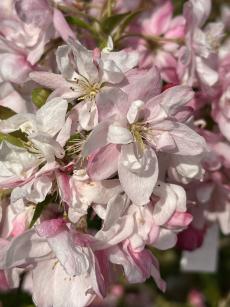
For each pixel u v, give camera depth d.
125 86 0.13
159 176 0.14
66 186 0.12
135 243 0.13
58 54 0.13
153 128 0.13
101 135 0.12
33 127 0.13
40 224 0.12
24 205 0.13
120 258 0.13
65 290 0.13
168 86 0.13
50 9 0.14
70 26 0.15
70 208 0.12
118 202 0.13
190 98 0.13
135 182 0.13
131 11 0.16
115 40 0.15
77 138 0.13
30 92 0.15
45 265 0.13
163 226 0.14
